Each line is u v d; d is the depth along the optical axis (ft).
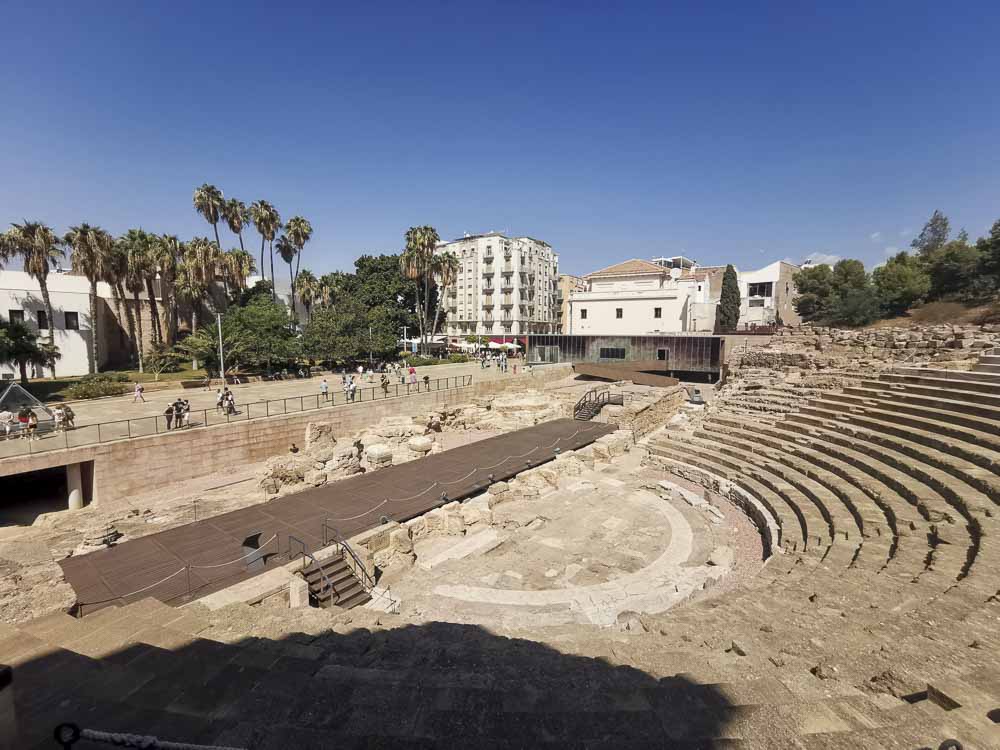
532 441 89.56
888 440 58.39
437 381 130.52
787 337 133.18
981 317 141.59
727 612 30.22
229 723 14.92
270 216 180.45
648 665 21.76
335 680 19.20
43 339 150.51
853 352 111.34
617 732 14.74
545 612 40.50
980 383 64.18
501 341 271.69
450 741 14.16
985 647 20.97
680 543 54.44
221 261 164.45
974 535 35.45
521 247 297.74
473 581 46.03
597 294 217.97
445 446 94.63
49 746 12.34
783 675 19.48
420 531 54.24
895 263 216.74
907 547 36.65
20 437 67.72
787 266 273.95
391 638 26.86
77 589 38.75
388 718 15.60
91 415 86.94
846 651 22.16
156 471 72.59
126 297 182.19
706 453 79.05
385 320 203.62
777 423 80.07
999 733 14.19
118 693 16.37
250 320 148.77
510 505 64.90
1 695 11.04
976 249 177.27
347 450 74.69
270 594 37.50
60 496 72.59
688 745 13.88
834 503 51.78
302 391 119.44
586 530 57.77
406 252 211.00
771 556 45.80
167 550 45.47
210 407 95.66
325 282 227.20
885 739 13.94
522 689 17.90
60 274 163.63
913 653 20.86
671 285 228.84
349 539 47.55
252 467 82.79
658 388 137.80
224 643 22.38
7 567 32.83
